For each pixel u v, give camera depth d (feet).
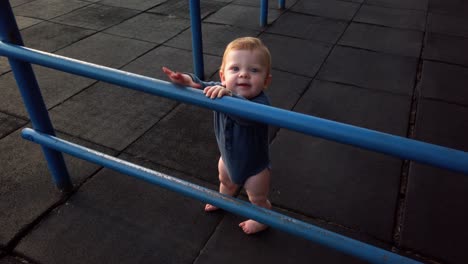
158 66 11.41
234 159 5.28
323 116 9.22
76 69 4.66
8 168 7.42
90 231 6.21
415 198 6.82
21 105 9.52
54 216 6.45
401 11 15.72
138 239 6.08
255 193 5.64
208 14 15.12
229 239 6.06
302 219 6.41
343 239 4.04
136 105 9.50
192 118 9.04
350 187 7.06
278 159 7.72
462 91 10.31
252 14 15.12
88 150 5.60
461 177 7.25
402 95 10.07
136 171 5.21
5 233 6.12
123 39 13.07
